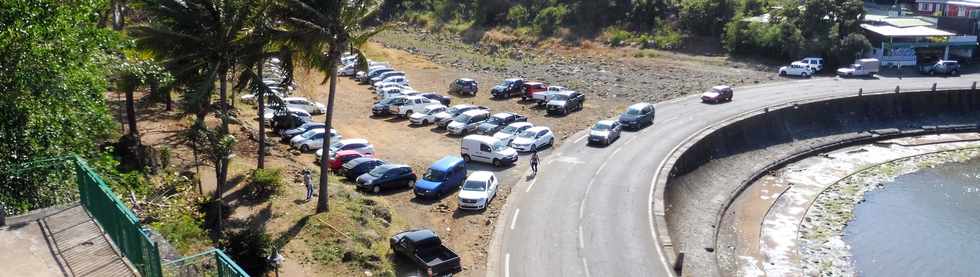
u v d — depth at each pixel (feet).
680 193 171.83
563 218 140.97
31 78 74.43
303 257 112.57
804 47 295.28
